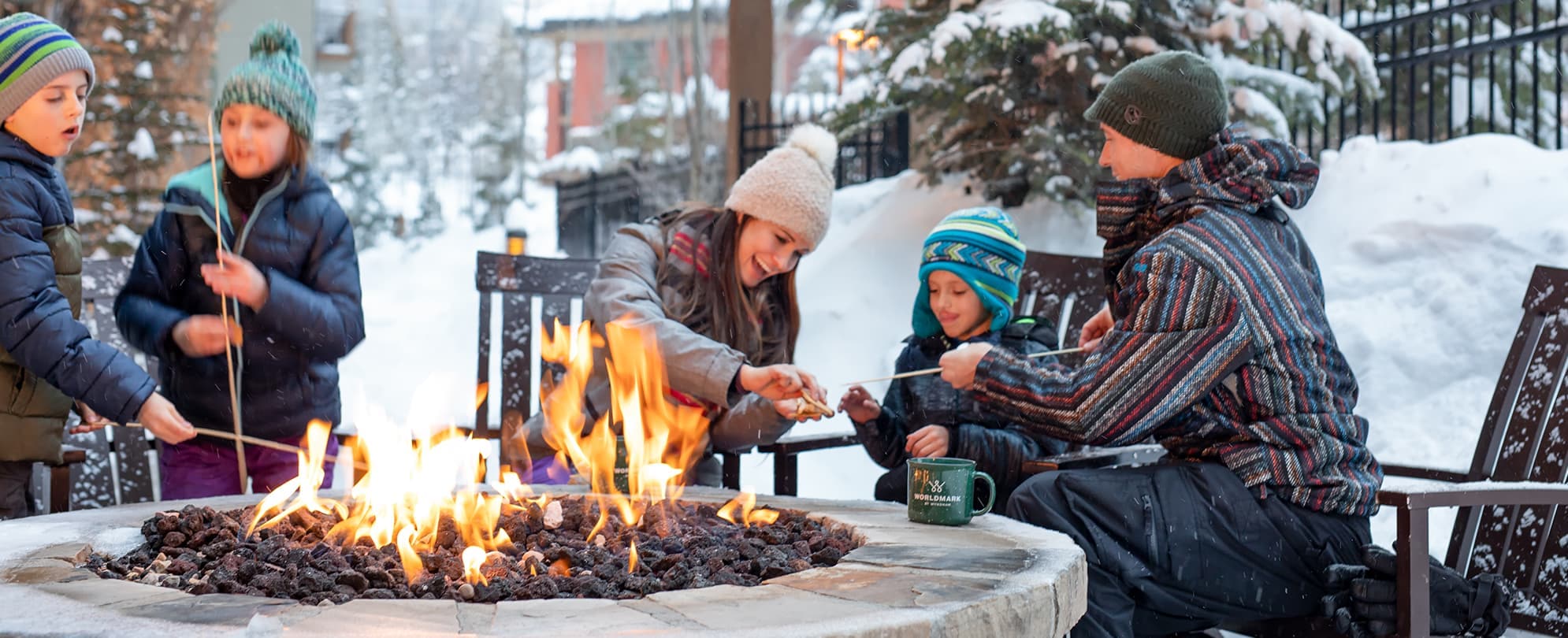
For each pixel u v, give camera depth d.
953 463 2.30
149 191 10.84
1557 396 2.98
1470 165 5.87
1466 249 5.48
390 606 1.53
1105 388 2.48
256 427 3.26
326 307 3.24
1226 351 2.47
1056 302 4.09
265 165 3.21
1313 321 2.56
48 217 2.72
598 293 3.24
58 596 1.56
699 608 1.54
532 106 35.00
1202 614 2.52
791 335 3.48
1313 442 2.50
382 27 35.09
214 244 3.23
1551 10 8.42
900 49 7.09
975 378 2.67
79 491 3.69
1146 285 2.53
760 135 10.98
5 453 2.68
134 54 11.16
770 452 3.49
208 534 2.03
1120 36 6.76
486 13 35.66
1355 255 5.82
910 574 1.78
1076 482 2.53
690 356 2.99
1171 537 2.46
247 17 16.62
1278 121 6.38
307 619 1.45
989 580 1.74
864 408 3.35
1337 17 8.60
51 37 2.68
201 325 3.05
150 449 3.83
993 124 7.12
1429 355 5.23
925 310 3.52
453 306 13.63
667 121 23.67
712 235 3.38
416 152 32.69
